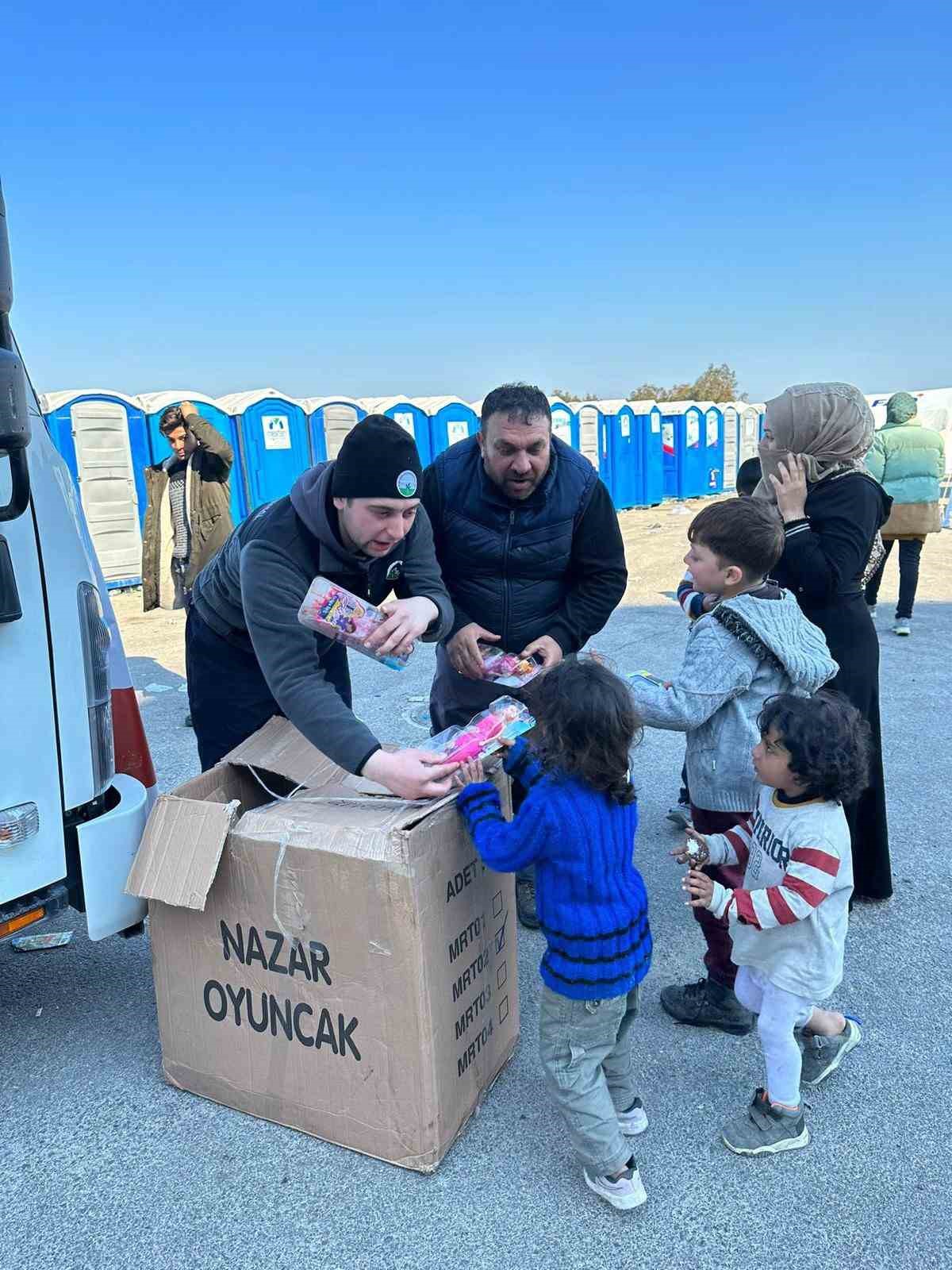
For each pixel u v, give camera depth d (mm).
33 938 3156
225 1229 1948
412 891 1864
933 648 6891
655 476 18688
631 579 10648
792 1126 2127
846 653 2869
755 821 2199
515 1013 2459
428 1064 1980
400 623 2164
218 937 2148
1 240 1872
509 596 2971
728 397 54938
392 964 1923
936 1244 1870
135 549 10281
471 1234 1918
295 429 11391
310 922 1989
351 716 2102
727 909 2031
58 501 2289
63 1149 2182
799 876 1997
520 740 2145
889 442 6906
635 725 1877
